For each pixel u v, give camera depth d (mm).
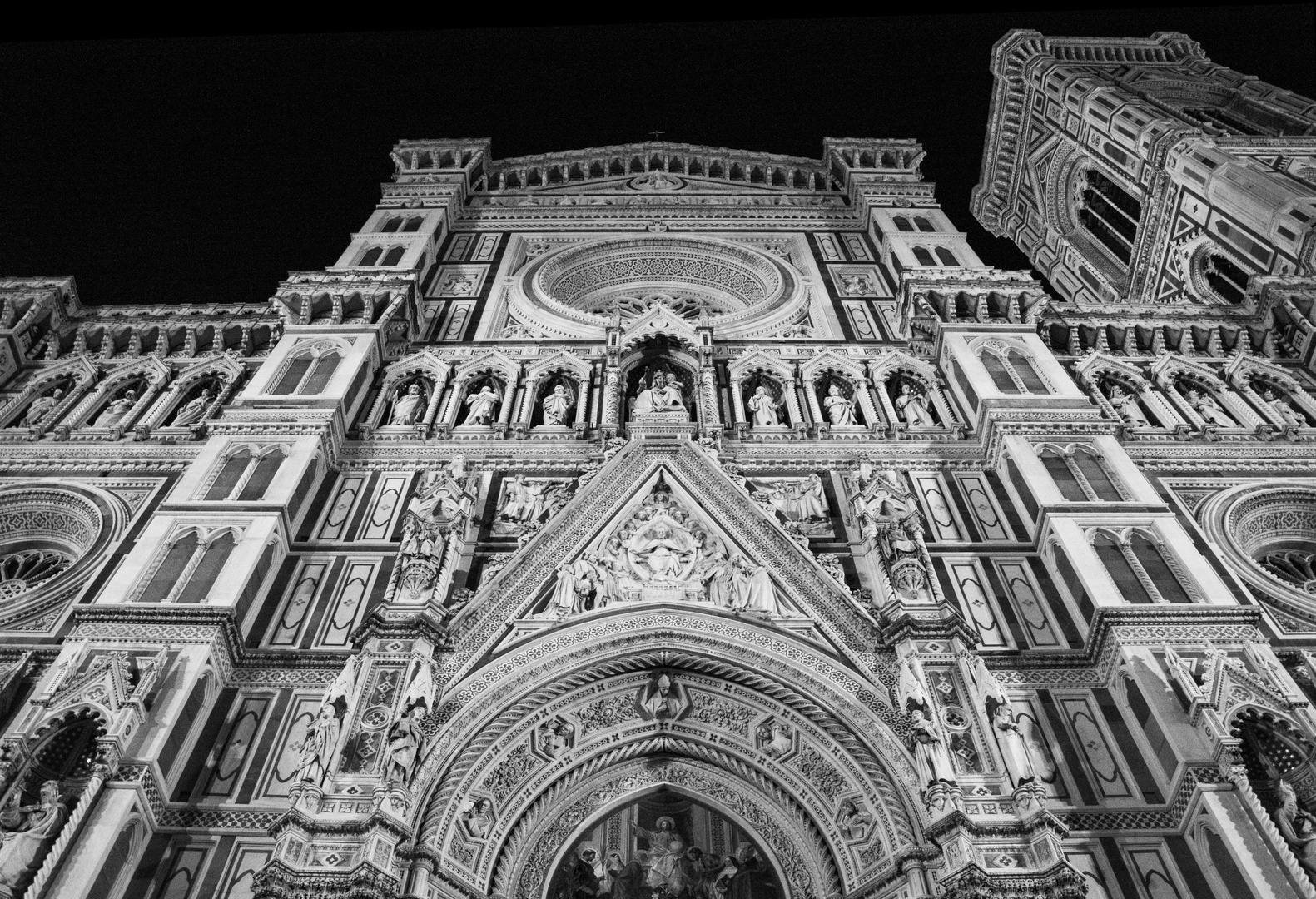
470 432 27766
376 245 37500
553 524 23125
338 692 18062
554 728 19703
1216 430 28281
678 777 19672
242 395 27391
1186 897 16453
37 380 30484
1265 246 39594
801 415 28906
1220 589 20781
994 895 15367
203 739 18734
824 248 40375
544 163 47156
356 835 16031
